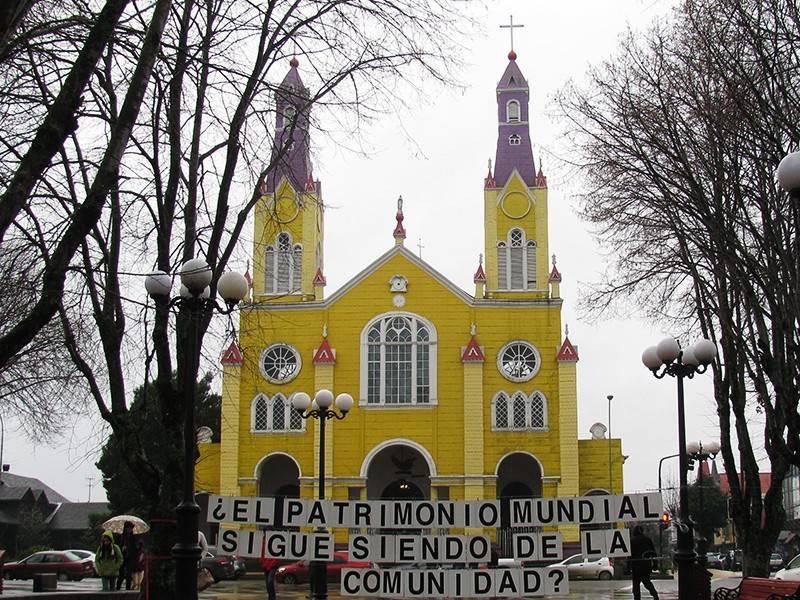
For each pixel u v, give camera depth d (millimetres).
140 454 18516
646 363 20516
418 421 55375
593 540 15898
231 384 56188
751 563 25203
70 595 24000
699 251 25266
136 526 35812
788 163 11516
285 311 57281
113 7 12594
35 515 80375
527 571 15688
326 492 54719
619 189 24500
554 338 56125
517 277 57688
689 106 20422
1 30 10820
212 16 18297
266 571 24453
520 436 54875
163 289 15211
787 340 17688
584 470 55594
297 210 58062
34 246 16203
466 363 55562
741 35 18594
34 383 25922
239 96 18750
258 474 55469
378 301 57094
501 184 59375
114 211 18922
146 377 18703
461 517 16062
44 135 11930
